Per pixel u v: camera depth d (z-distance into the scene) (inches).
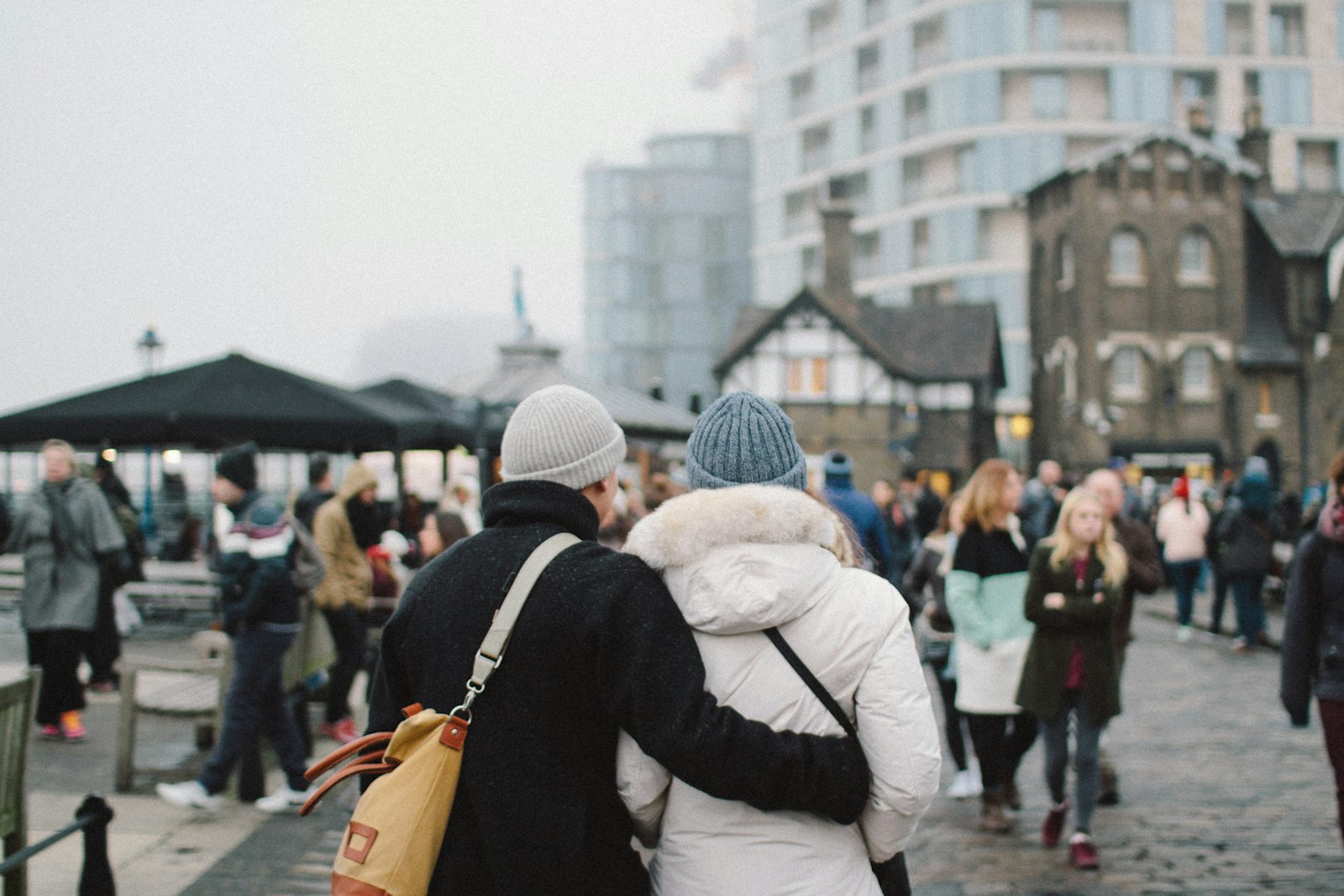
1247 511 499.2
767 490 87.5
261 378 499.2
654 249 3567.9
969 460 1552.7
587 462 95.7
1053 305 1716.3
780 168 2913.4
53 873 195.5
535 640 85.1
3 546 301.6
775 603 84.2
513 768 84.0
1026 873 206.1
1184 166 1647.4
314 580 263.3
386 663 94.9
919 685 87.4
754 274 3065.9
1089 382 1620.3
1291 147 2427.4
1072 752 282.0
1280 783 275.1
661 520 87.7
